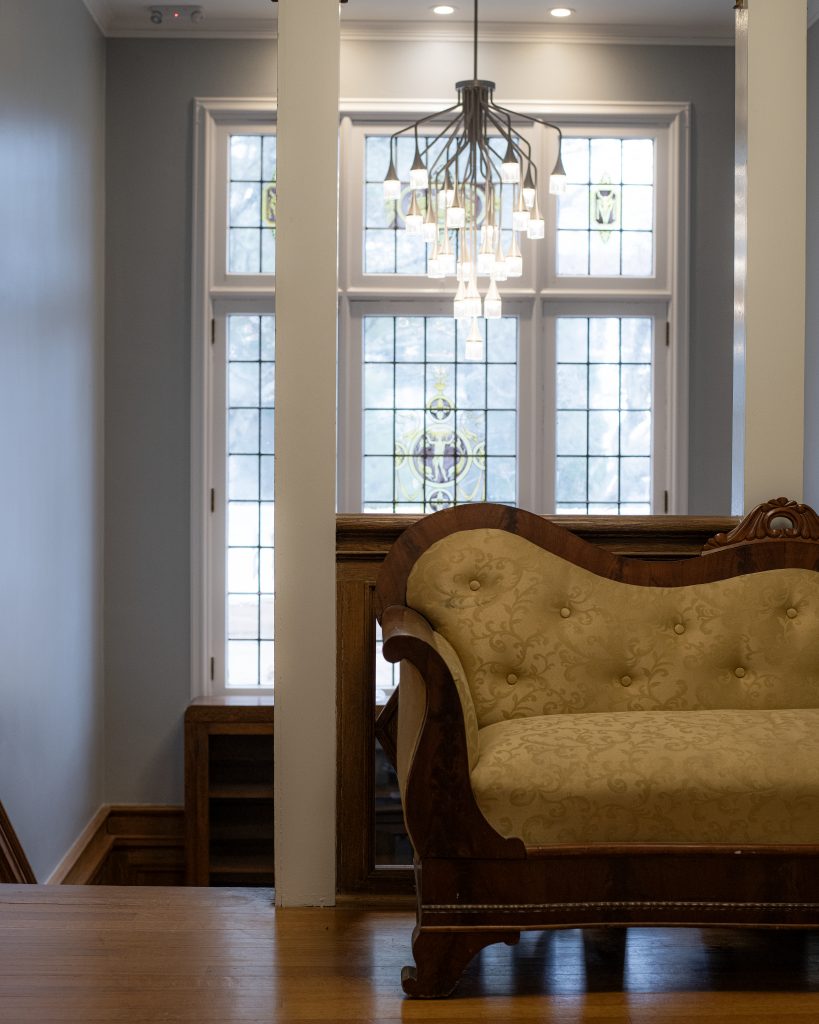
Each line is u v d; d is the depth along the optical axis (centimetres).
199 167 596
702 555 254
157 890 274
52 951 233
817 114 550
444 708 210
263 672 618
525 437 623
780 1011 208
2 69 411
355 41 599
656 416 624
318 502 268
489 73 602
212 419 610
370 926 251
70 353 521
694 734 218
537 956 233
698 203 610
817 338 541
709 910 212
